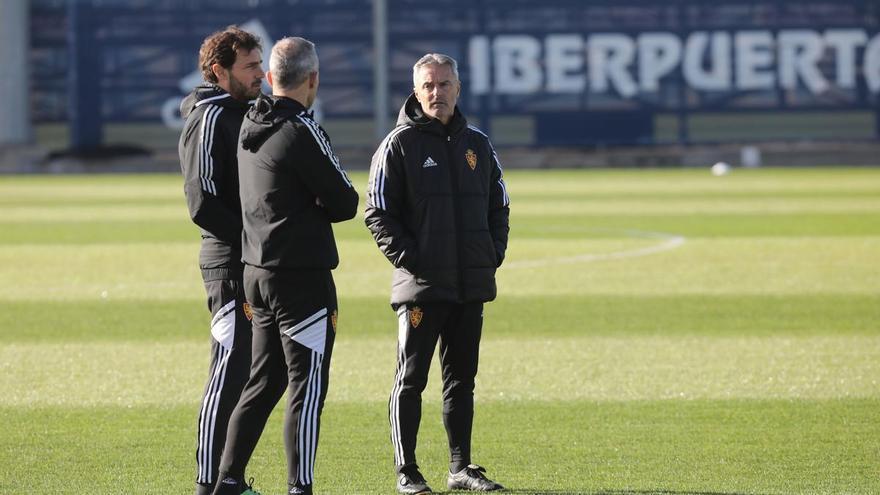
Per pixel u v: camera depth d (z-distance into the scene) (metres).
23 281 63.59
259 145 24.25
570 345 44.19
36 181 178.38
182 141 25.81
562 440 31.02
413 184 26.53
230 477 24.70
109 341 45.69
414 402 26.88
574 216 101.94
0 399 35.84
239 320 25.97
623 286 59.91
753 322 48.94
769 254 73.31
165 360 41.88
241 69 25.77
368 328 48.34
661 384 37.44
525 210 108.94
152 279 64.19
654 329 47.50
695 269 66.50
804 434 31.25
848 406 34.25
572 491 26.70
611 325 48.53
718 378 38.22
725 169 182.50
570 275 64.31
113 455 29.69
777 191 133.88
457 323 27.14
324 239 24.39
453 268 26.52
